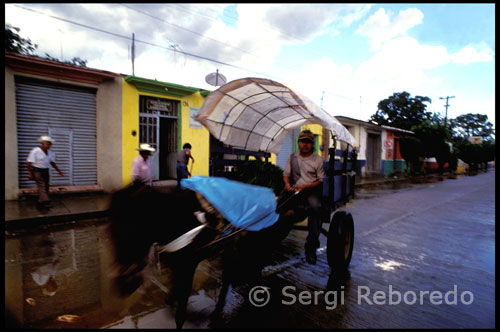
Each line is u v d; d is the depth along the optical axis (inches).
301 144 159.9
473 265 187.0
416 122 1336.1
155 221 91.1
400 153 889.5
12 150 308.0
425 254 206.1
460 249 217.9
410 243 230.7
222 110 157.5
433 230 271.6
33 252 187.6
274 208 119.9
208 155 478.0
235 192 103.6
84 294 135.4
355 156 216.4
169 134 459.2
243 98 153.6
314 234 156.3
